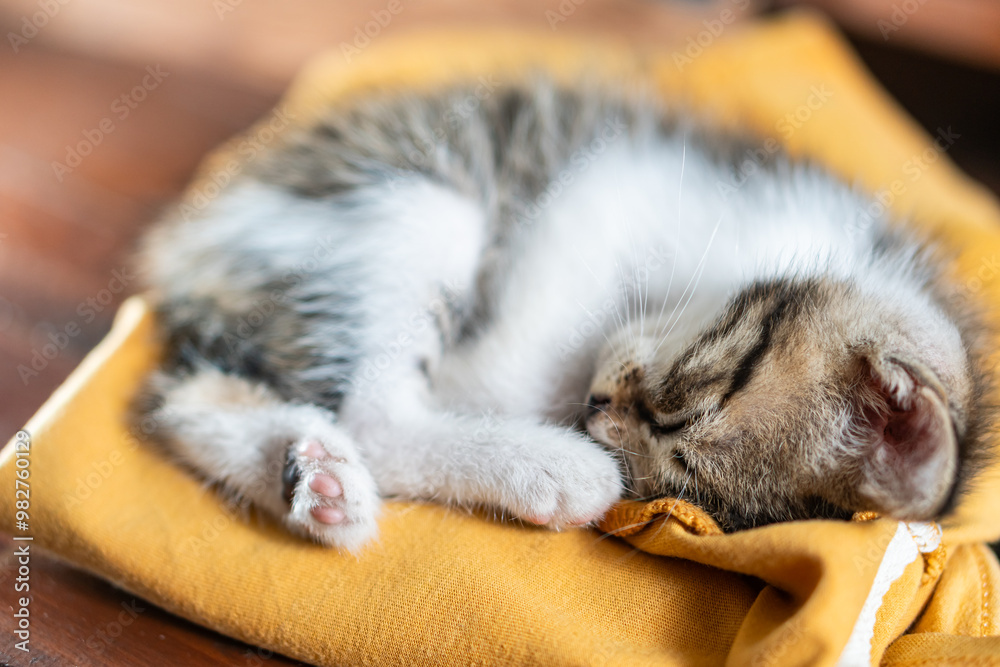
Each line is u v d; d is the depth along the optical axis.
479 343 0.34
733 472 0.30
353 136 0.36
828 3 0.52
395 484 0.32
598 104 0.38
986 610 0.30
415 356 0.33
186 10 0.54
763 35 0.46
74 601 0.31
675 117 0.38
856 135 0.42
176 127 0.45
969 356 0.30
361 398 0.33
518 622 0.29
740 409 0.30
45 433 0.32
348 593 0.30
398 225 0.34
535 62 0.41
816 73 0.44
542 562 0.30
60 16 0.53
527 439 0.32
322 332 0.34
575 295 0.34
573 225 0.35
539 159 0.36
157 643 0.30
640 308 0.34
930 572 0.30
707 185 0.36
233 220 0.36
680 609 0.29
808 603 0.27
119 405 0.33
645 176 0.36
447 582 0.29
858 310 0.30
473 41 0.45
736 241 0.34
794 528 0.29
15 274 0.39
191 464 0.32
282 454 0.31
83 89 0.48
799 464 0.30
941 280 0.33
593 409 0.32
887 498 0.28
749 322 0.31
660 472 0.31
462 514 0.32
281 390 0.34
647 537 0.30
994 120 0.53
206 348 0.34
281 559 0.30
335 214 0.35
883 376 0.29
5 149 0.44
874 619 0.28
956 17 0.52
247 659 0.30
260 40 0.52
